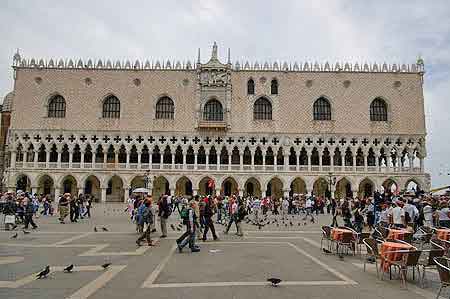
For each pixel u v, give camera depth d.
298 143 91.50
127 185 88.88
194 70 94.00
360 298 13.24
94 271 16.92
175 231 32.94
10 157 93.12
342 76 94.19
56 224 39.38
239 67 94.25
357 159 96.00
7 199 40.28
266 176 89.31
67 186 93.31
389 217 25.77
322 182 92.31
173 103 93.25
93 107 92.31
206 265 18.42
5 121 107.38
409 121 92.56
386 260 15.79
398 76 94.38
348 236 21.00
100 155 95.62
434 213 28.00
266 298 12.99
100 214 56.91
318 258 20.64
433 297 13.62
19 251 22.20
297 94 93.38
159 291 13.73
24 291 13.59
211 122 90.44
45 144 90.88
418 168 90.69
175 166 89.62
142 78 93.62
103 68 93.75
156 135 91.19
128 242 26.05
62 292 13.48
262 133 91.38
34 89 92.81
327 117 93.56
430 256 15.66
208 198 28.77
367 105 93.00
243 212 30.73
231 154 90.81
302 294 13.56
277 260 19.92
